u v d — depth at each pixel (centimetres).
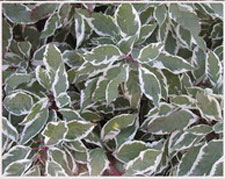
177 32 59
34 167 51
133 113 58
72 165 52
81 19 58
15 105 54
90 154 53
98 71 54
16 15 58
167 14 59
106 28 57
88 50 59
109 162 53
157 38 60
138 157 51
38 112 52
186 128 54
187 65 54
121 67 54
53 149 52
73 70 56
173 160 58
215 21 64
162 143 56
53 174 49
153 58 52
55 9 58
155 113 54
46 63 52
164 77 55
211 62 55
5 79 59
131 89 55
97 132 58
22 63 60
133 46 57
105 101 57
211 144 51
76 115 53
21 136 52
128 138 56
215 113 51
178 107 55
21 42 61
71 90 61
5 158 51
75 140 52
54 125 49
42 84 53
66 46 63
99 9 65
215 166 49
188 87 55
